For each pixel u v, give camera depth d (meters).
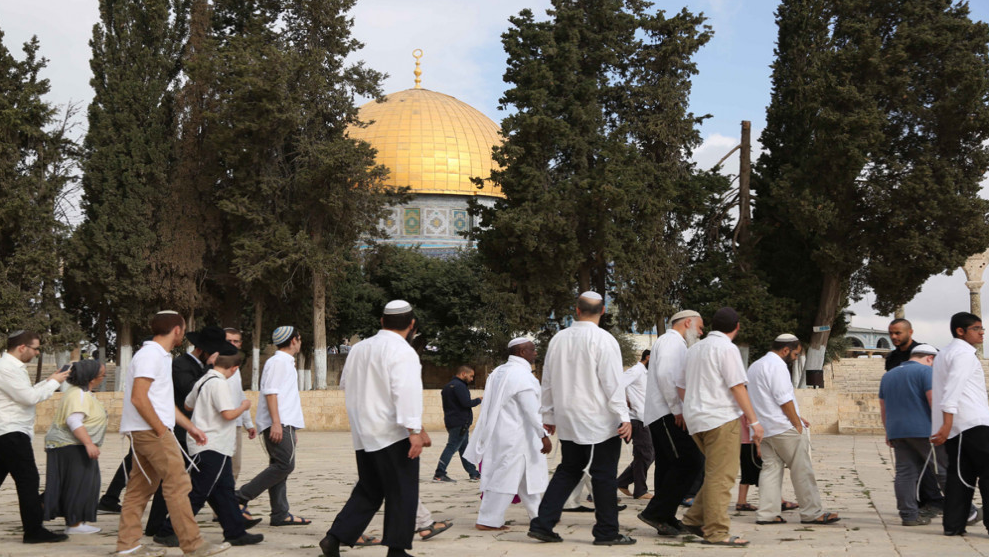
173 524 7.75
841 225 32.25
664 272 35.81
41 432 30.84
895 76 32.28
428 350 52.19
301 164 36.25
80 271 35.81
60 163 36.19
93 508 9.55
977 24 32.44
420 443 7.12
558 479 8.63
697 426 8.48
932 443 9.21
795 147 35.09
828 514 9.95
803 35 35.28
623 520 10.33
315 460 20.44
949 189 30.86
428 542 8.70
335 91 36.19
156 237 36.25
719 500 8.41
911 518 9.77
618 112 37.81
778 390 9.99
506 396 9.77
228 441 8.49
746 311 34.47
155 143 36.78
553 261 33.84
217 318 40.47
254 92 33.97
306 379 42.91
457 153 63.91
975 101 31.19
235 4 38.75
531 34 36.09
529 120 33.69
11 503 12.58
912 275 31.98
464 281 50.38
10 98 34.31
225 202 34.25
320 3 36.25
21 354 8.92
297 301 39.69
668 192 35.12
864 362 48.50
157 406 7.71
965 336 9.11
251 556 7.82
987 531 9.07
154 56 37.97
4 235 33.78
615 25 36.91
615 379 8.34
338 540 7.26
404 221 62.84
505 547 8.35
